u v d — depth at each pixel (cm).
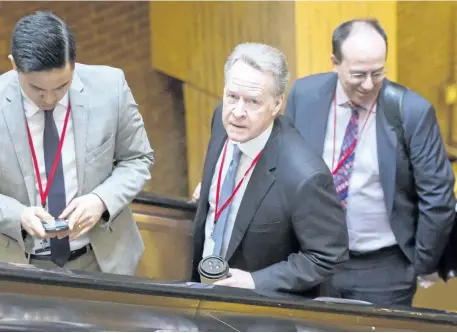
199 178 1198
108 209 423
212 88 1130
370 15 966
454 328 380
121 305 330
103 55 1198
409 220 546
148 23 1171
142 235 622
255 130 388
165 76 1191
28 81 379
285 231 403
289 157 397
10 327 309
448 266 592
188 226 625
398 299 561
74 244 442
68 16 1173
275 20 976
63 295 326
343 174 542
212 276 389
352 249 559
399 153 524
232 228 419
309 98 552
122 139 441
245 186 412
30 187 419
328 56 965
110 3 1176
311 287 407
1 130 412
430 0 1020
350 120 539
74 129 420
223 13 1062
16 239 416
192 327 330
